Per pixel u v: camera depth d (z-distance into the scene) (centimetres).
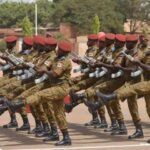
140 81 1143
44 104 1171
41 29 7594
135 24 7825
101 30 7269
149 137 1230
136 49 1147
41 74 1119
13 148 1098
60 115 1115
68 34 7375
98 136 1255
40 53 1179
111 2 7531
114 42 1217
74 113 1658
